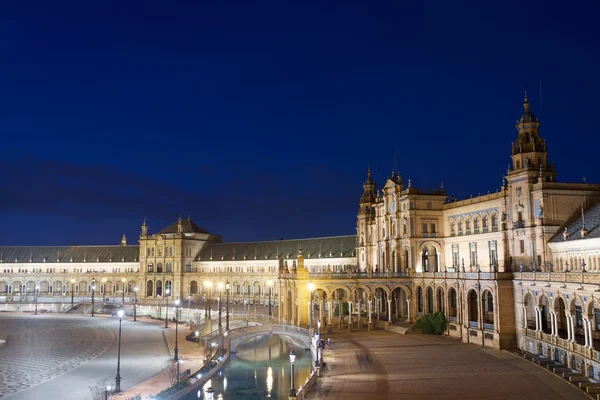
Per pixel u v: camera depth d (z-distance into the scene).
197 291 199.88
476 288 86.75
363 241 137.75
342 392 57.84
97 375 73.38
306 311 107.50
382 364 71.81
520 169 87.88
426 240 110.38
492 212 95.75
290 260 172.88
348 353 80.31
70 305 167.75
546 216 83.19
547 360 69.00
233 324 116.06
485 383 60.16
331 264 160.88
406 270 110.12
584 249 74.00
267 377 74.94
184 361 82.75
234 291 187.50
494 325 81.69
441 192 113.00
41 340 104.62
